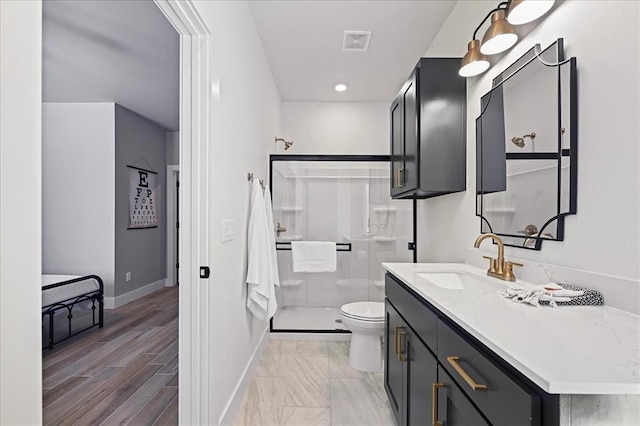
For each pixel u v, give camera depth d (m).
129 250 4.88
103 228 4.53
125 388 2.44
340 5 2.61
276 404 2.28
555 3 1.42
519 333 0.90
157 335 3.52
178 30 1.62
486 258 1.89
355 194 3.65
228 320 2.07
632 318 1.03
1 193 0.58
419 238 3.51
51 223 4.57
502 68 1.85
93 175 4.53
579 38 1.29
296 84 4.20
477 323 0.99
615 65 1.12
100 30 2.76
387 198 3.64
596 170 1.21
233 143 2.17
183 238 1.68
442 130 2.31
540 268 1.49
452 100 2.31
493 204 1.91
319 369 2.82
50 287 3.20
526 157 1.59
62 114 4.55
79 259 4.55
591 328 0.94
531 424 0.70
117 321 3.99
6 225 0.59
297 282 3.63
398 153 2.88
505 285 1.52
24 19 0.62
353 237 3.65
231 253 2.14
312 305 3.62
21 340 0.62
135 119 5.03
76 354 3.04
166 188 5.94
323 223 3.65
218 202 1.85
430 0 2.52
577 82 1.29
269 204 3.16
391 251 3.63
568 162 1.32
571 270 1.31
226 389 2.03
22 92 0.62
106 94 4.21
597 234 1.20
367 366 2.77
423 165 2.30
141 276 5.20
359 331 2.76
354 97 4.69
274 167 3.65
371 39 3.11
